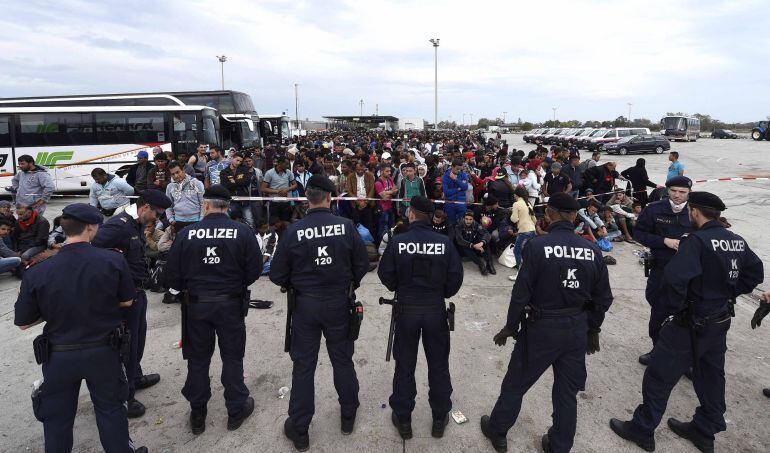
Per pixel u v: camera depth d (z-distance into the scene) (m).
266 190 7.70
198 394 3.08
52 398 2.44
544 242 2.76
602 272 2.77
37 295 2.35
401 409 3.06
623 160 26.00
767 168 20.28
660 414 2.94
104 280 2.46
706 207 2.87
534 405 3.50
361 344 4.42
